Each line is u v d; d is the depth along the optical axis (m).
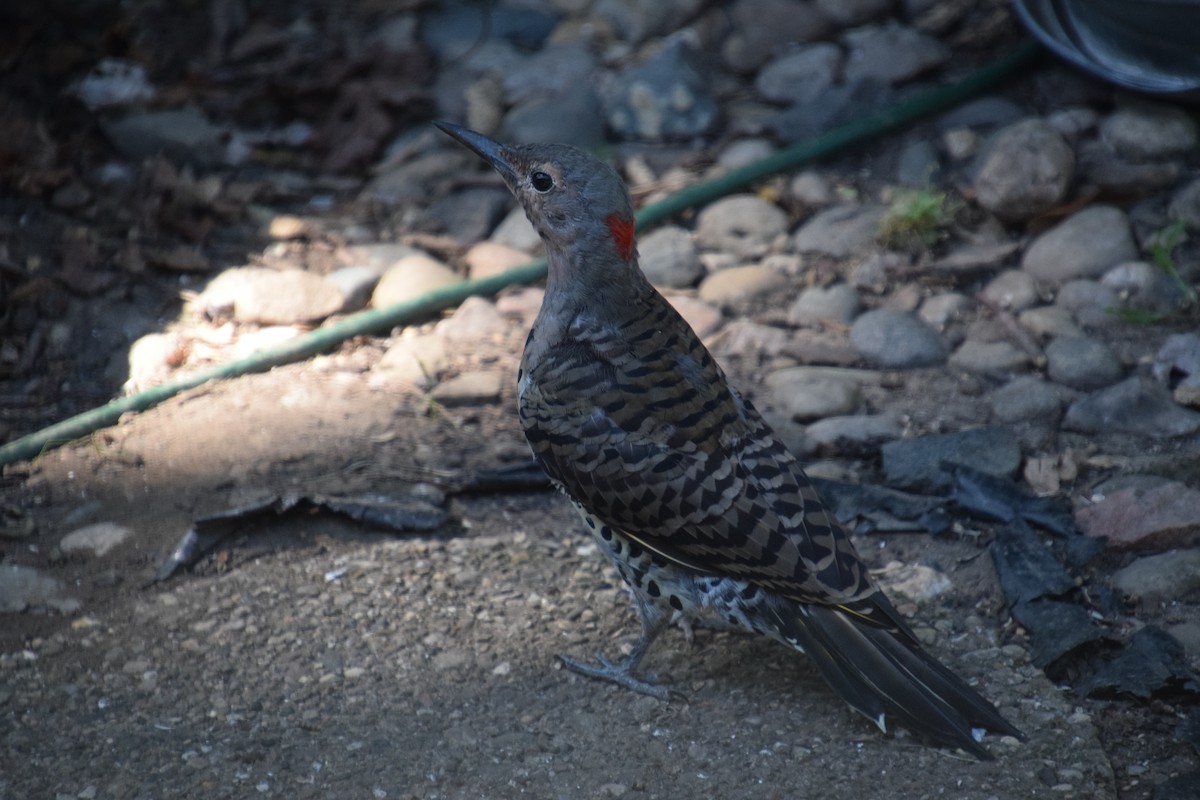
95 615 8.73
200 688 8.15
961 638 8.45
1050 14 13.70
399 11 15.62
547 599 8.95
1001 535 9.20
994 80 13.77
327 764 7.57
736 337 11.45
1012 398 10.45
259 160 13.82
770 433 7.93
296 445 10.34
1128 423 10.20
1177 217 12.06
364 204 13.27
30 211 12.56
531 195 8.15
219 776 7.48
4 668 8.29
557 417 7.82
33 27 14.66
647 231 12.78
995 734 7.58
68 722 7.88
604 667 8.24
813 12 15.04
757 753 7.58
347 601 8.88
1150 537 9.02
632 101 14.04
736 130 13.88
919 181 12.94
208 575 9.12
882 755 7.53
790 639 7.60
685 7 15.30
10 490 9.88
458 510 9.83
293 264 12.37
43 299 11.66
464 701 8.06
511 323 11.75
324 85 14.43
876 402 10.68
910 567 9.10
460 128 8.59
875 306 11.77
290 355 11.34
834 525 7.61
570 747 7.68
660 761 7.55
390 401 10.91
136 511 9.63
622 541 7.89
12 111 13.62
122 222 12.63
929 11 14.99
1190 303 11.32
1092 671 8.21
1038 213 12.20
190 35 15.09
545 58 14.79
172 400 10.88
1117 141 12.67
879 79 14.11
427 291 11.95
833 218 12.63
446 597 8.95
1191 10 12.70
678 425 7.60
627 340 7.89
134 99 14.19
